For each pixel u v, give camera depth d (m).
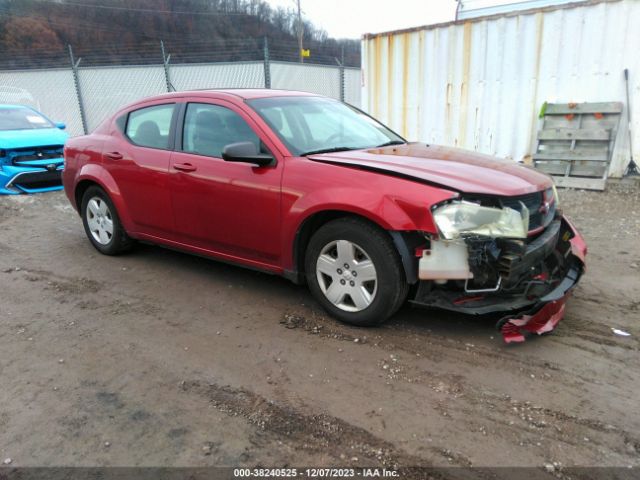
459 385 2.87
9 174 8.45
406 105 9.05
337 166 3.44
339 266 3.48
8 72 16.23
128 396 2.86
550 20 7.40
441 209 3.00
